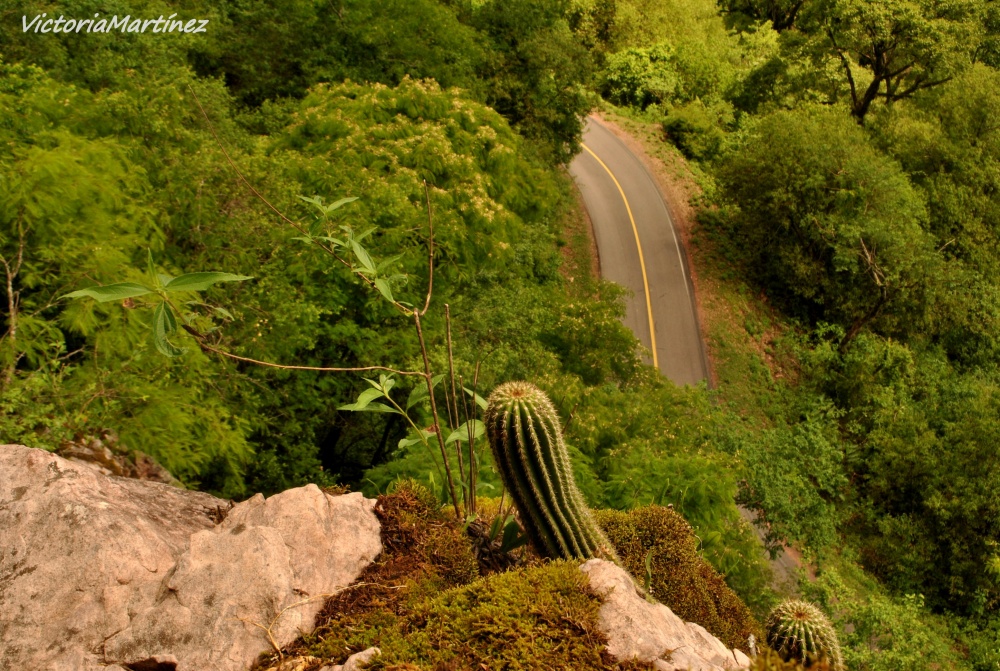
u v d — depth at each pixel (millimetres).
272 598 3197
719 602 4867
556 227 33781
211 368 10188
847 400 30016
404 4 23594
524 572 3357
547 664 2900
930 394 29391
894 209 30844
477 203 16672
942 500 23406
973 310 31859
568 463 3686
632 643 3021
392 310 14234
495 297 19688
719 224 36281
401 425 15383
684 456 13969
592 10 48625
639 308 31797
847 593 14422
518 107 30125
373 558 3682
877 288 31344
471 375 14414
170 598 3113
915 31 34500
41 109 11789
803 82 40438
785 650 3791
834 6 36500
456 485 4754
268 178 13117
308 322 12555
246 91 22844
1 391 6168
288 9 23406
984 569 22203
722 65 47375
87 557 3127
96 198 9125
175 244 11984
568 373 18391
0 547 3160
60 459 3529
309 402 13281
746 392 29250
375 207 14508
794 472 22734
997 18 37562
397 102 18656
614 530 4793
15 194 7832
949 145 34656
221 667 2975
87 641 2971
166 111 13156
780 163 31797
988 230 34906
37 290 8477
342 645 3129
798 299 33719
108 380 7441
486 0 31578
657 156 40344
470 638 3047
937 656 18453
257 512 3678
